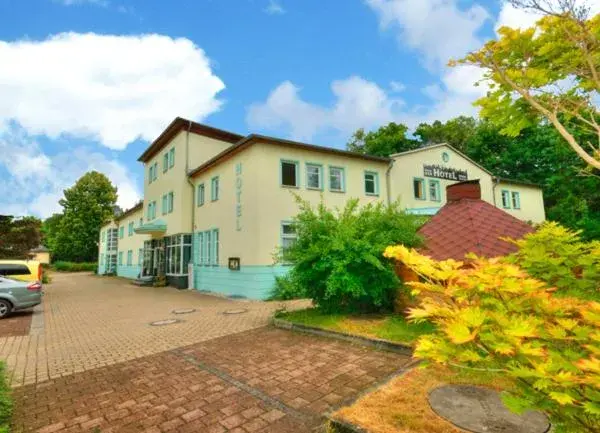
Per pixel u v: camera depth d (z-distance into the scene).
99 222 50.16
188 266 19.39
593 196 20.20
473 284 2.22
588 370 1.58
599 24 3.94
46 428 3.69
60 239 49.28
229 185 16.47
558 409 1.70
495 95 4.94
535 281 2.20
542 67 4.45
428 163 21.36
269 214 14.56
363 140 36.12
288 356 5.81
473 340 1.88
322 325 7.37
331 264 7.63
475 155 31.08
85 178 50.88
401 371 4.62
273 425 3.54
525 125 5.10
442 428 3.08
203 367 5.49
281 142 15.02
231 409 3.95
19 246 22.94
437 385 4.06
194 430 3.51
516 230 7.66
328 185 16.67
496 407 3.46
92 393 4.63
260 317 9.76
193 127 20.17
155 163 24.75
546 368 1.60
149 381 4.99
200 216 19.33
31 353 6.78
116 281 27.73
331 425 3.37
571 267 3.31
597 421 1.67
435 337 2.15
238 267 15.23
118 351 6.76
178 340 7.44
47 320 10.48
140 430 3.56
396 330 6.48
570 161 23.06
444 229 8.09
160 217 23.08
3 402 3.88
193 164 20.00
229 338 7.38
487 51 4.49
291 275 8.88
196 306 12.56
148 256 26.22
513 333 1.71
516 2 4.06
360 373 4.83
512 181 25.44
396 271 7.90
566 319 2.03
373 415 3.38
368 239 7.80
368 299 8.27
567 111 4.63
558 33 4.12
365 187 18.28
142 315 10.93
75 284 24.69
